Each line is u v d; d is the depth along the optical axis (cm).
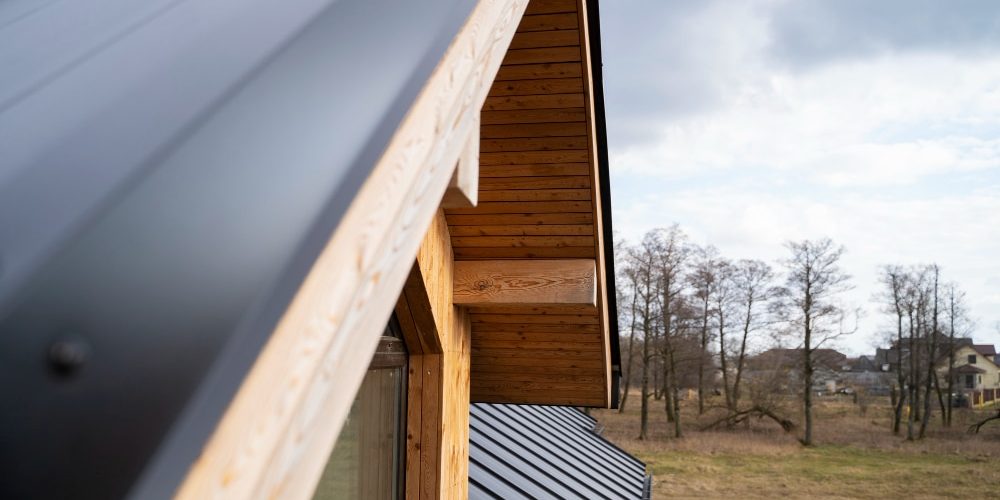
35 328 52
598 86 337
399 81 92
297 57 83
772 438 4003
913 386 4156
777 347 4091
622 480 921
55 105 73
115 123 69
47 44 88
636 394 4684
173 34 86
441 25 113
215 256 61
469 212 360
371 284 81
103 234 58
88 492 47
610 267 430
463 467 392
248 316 59
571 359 464
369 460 307
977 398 5275
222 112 71
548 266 374
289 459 65
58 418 50
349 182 73
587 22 311
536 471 751
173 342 55
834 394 4800
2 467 47
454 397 373
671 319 4072
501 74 327
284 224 66
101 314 54
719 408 4259
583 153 342
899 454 3759
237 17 90
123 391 52
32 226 58
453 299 375
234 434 55
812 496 3003
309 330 66
